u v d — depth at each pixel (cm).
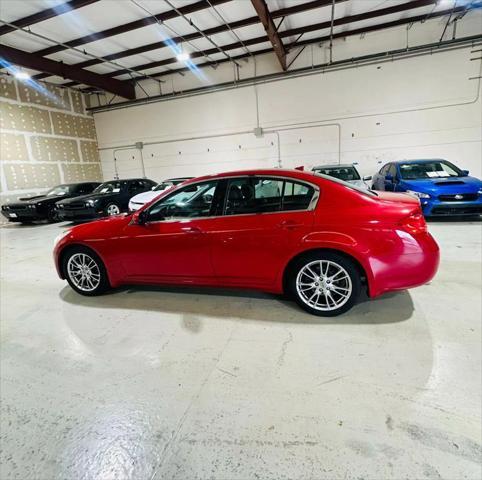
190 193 253
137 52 854
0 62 805
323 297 238
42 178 1047
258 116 1022
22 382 183
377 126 907
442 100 838
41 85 1042
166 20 687
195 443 135
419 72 840
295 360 187
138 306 277
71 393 171
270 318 240
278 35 778
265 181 237
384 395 155
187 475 121
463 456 120
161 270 270
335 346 199
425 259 212
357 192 226
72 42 766
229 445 132
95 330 240
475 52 788
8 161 944
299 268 232
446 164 623
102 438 140
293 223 224
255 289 250
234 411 151
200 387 169
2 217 930
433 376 166
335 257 221
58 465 129
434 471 115
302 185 229
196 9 648
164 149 1173
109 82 1051
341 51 894
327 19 757
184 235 252
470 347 190
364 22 793
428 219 597
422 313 234
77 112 1179
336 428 137
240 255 241
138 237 267
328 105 940
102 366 194
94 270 300
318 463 121
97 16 661
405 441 128
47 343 226
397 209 215
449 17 757
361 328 217
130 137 1216
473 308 238
